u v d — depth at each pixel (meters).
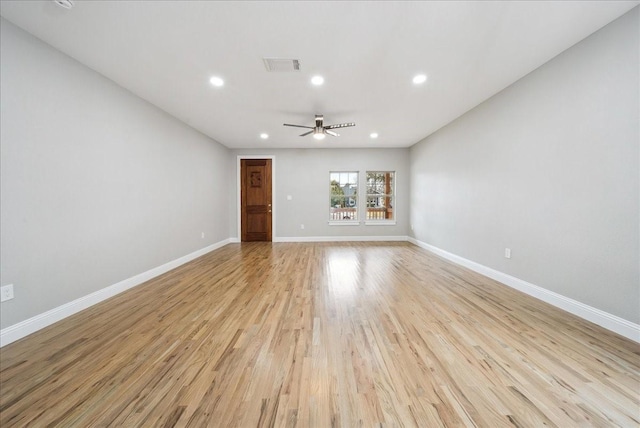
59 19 2.04
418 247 6.18
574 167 2.49
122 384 1.55
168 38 2.31
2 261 2.01
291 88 3.32
